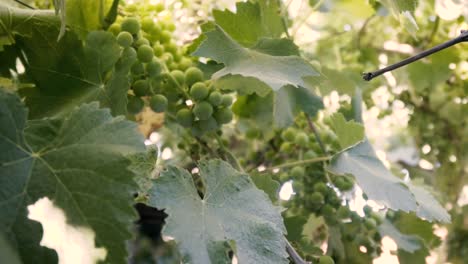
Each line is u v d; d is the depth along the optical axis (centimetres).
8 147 38
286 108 57
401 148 85
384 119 81
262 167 66
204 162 46
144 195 45
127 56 48
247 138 69
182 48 57
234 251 42
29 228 38
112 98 47
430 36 78
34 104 48
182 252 40
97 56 48
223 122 52
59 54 48
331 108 68
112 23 51
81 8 50
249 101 62
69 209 39
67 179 39
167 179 43
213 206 44
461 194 82
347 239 64
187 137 60
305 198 62
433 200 61
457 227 81
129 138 40
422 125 82
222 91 56
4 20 48
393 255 65
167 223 41
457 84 80
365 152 57
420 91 79
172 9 59
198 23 61
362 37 79
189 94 52
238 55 49
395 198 54
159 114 61
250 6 56
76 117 41
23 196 38
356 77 65
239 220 44
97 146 40
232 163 57
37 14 49
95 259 38
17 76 49
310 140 63
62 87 48
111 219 39
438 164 83
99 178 39
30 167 39
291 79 48
